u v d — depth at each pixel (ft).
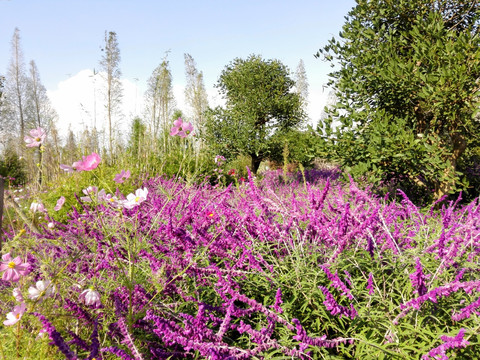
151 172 27.84
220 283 5.59
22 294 5.80
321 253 7.15
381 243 7.16
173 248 7.34
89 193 6.76
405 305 5.07
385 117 19.35
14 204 8.80
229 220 7.88
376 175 20.02
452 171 18.13
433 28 19.80
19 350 5.57
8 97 111.24
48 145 22.86
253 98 53.78
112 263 7.04
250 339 5.29
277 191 15.92
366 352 4.81
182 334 4.96
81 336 5.90
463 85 17.66
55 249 7.80
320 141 21.21
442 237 6.25
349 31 22.88
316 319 5.83
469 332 4.48
